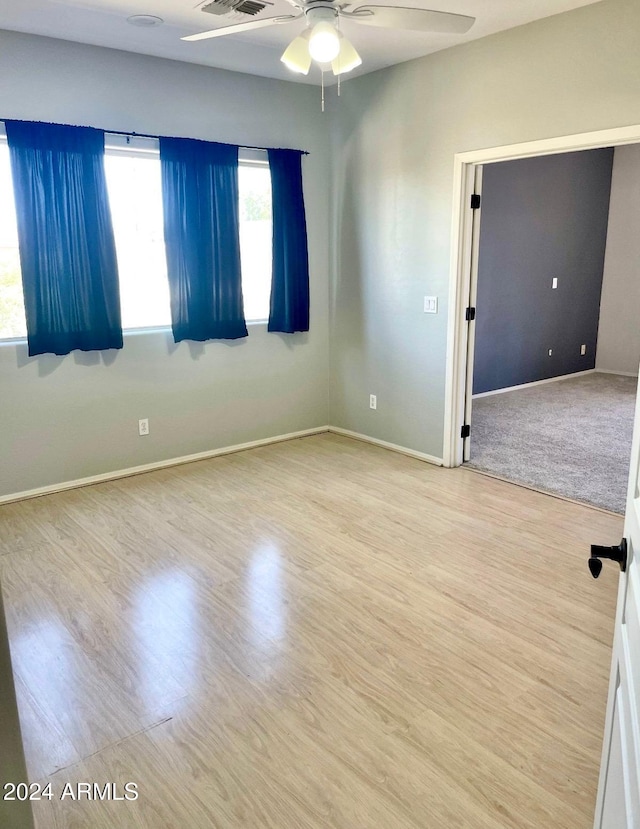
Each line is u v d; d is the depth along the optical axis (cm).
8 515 367
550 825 166
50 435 396
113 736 199
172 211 412
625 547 130
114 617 264
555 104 344
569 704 211
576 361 777
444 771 184
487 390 674
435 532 342
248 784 181
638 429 125
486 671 228
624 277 761
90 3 315
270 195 465
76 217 375
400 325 461
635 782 100
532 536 336
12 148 347
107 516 365
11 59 347
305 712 208
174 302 424
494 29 358
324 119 487
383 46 386
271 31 362
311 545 328
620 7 311
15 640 249
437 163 412
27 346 377
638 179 730
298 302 493
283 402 510
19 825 123
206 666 233
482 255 628
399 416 477
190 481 421
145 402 433
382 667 231
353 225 484
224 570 302
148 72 396
